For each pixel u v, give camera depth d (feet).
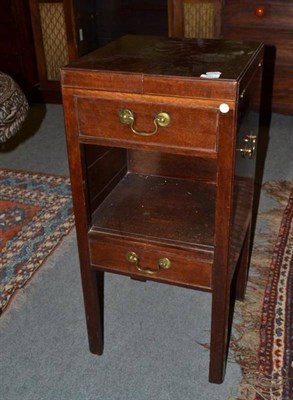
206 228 3.41
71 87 2.87
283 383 3.73
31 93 9.82
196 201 3.79
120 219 3.54
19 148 8.13
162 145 2.87
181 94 2.67
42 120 9.21
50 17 8.97
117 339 4.20
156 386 3.75
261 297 4.63
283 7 7.34
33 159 7.73
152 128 2.83
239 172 3.14
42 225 5.90
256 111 3.73
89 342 4.01
